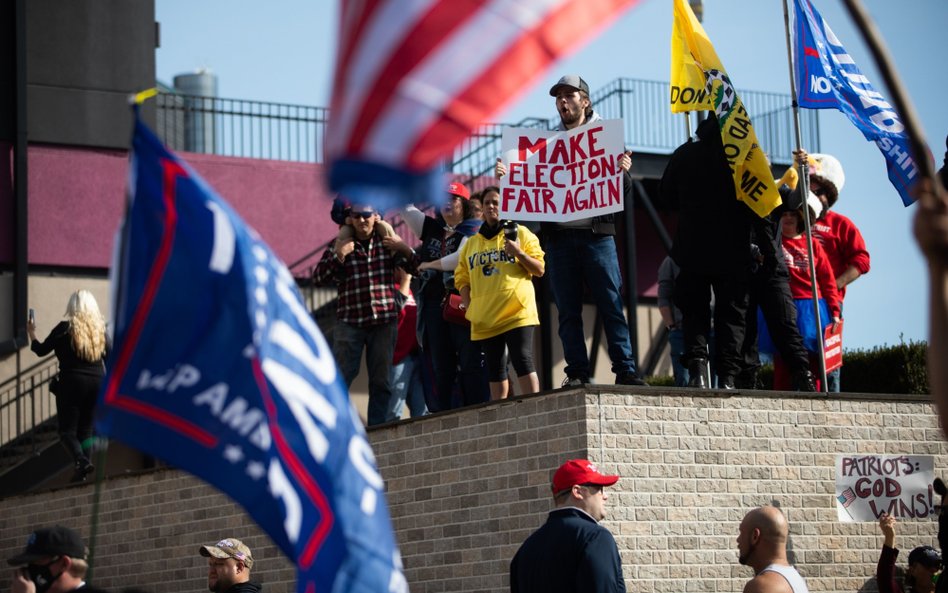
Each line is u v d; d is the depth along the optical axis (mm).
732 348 10109
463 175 20516
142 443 4125
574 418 9266
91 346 14000
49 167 20078
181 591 13102
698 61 10398
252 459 4098
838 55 10891
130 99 4195
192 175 4234
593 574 6539
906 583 9461
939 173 6328
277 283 4262
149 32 20906
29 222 19859
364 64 2900
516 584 6973
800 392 9984
